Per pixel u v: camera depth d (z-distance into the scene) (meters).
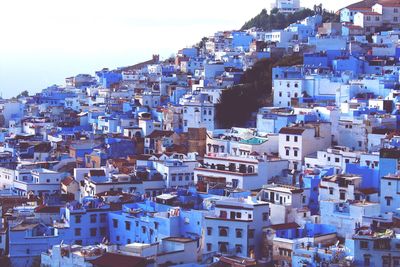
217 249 161.88
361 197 174.75
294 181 195.12
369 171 185.62
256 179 198.00
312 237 157.00
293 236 160.62
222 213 165.62
